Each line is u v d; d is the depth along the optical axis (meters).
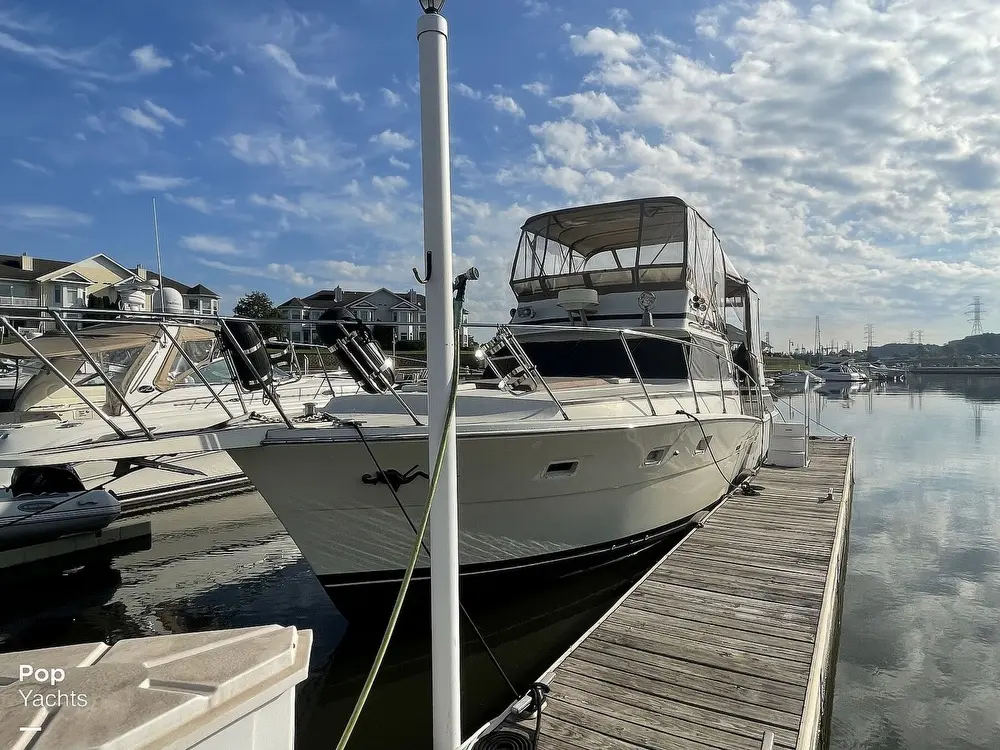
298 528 4.64
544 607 5.96
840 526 7.27
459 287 2.81
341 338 4.45
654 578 5.53
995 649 5.63
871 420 27.12
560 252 8.46
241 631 1.76
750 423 8.43
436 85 2.62
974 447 18.83
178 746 1.31
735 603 4.93
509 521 5.25
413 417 4.77
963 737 4.30
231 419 4.86
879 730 4.38
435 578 2.69
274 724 1.58
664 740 3.18
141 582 7.35
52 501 7.61
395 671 4.96
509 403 5.30
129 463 6.30
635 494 6.14
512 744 3.12
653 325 7.11
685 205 7.07
